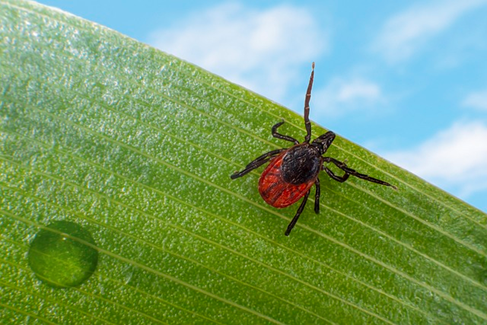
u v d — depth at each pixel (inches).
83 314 1.9
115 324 1.9
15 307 1.9
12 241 1.9
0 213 1.9
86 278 1.9
